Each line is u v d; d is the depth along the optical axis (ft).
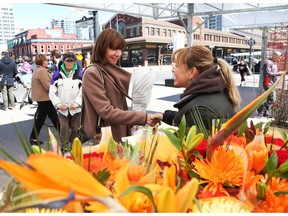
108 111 5.25
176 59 4.56
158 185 1.57
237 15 19.30
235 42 160.04
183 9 31.04
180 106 4.08
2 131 15.02
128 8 28.78
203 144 2.18
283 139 2.73
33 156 1.07
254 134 2.48
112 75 5.61
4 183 1.47
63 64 11.64
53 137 2.20
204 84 3.90
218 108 3.65
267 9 23.50
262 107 8.58
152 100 26.76
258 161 1.96
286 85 8.75
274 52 15.60
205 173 1.80
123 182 1.59
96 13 26.45
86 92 5.43
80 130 5.59
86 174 1.08
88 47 103.55
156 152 2.23
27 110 22.48
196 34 127.24
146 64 128.36
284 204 1.65
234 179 1.74
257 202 1.65
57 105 11.35
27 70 24.21
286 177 1.86
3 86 22.49
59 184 1.03
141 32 129.70
